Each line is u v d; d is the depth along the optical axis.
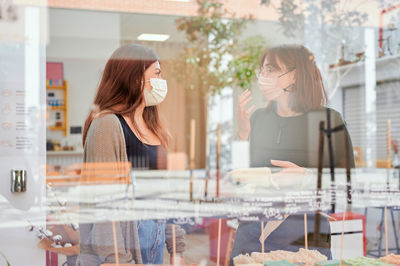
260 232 2.35
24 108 2.11
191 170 2.29
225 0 2.37
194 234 2.29
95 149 2.17
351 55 2.49
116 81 2.20
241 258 2.31
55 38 2.14
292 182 2.39
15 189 2.07
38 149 2.12
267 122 2.39
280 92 2.39
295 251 2.37
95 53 2.19
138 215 2.23
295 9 2.44
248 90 2.38
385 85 2.51
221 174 2.33
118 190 2.20
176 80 2.29
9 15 2.09
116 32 2.21
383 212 2.48
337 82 2.47
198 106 2.32
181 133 2.29
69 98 2.15
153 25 2.26
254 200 2.35
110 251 2.19
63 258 2.15
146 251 2.23
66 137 2.15
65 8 2.15
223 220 2.32
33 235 2.12
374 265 2.20
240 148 2.35
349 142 2.46
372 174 2.48
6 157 2.09
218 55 2.35
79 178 2.16
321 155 2.43
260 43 2.41
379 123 2.48
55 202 2.13
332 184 2.43
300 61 2.43
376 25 2.52
